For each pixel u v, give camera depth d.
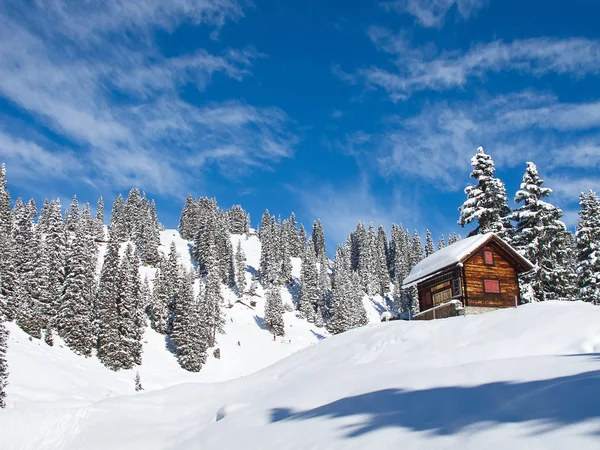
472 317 22.30
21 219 90.00
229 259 128.25
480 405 9.58
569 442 6.65
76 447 15.02
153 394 21.42
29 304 64.12
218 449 12.33
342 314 90.19
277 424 12.61
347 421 10.84
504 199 41.50
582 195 40.09
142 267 122.62
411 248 141.25
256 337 93.19
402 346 21.00
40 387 48.81
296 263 150.88
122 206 153.00
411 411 10.34
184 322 74.25
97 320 68.44
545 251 37.47
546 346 16.17
